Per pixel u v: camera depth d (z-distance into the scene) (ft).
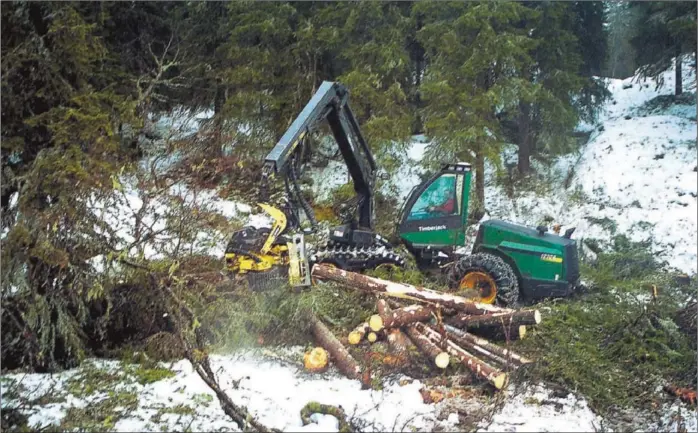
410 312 19.31
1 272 17.74
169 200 21.40
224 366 18.83
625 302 23.38
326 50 47.06
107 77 31.19
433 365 18.51
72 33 20.17
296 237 22.61
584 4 50.88
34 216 18.12
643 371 19.17
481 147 41.57
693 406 17.58
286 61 46.42
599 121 58.23
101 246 18.95
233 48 45.80
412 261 27.55
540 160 49.65
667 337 20.58
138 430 15.26
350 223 27.55
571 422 16.29
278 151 23.21
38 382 17.81
